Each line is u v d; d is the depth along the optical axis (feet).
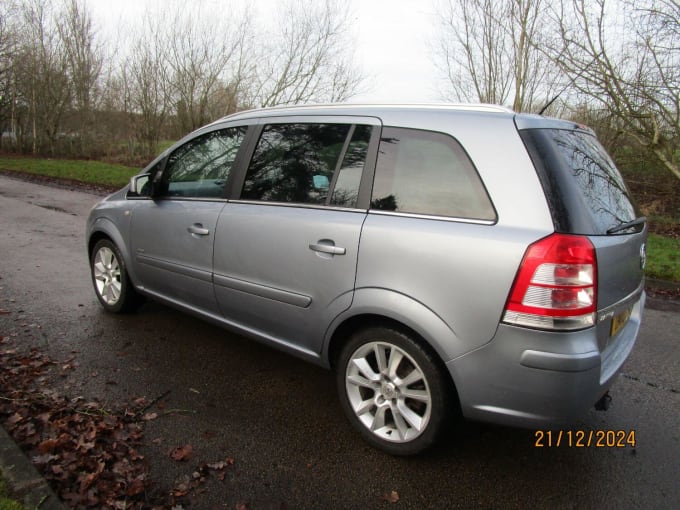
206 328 14.30
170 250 12.54
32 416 9.37
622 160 41.81
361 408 9.14
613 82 34.47
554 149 7.87
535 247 7.12
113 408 9.95
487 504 7.75
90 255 15.67
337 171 9.49
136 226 13.60
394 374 8.68
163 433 9.24
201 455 8.65
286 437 9.29
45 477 7.73
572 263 7.04
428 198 8.29
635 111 34.09
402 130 8.87
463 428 9.87
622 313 8.73
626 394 11.50
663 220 36.76
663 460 9.02
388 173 8.83
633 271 8.85
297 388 11.17
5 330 13.46
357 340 9.02
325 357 9.62
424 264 7.96
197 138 12.60
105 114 89.25
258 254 10.32
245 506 7.49
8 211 34.47
